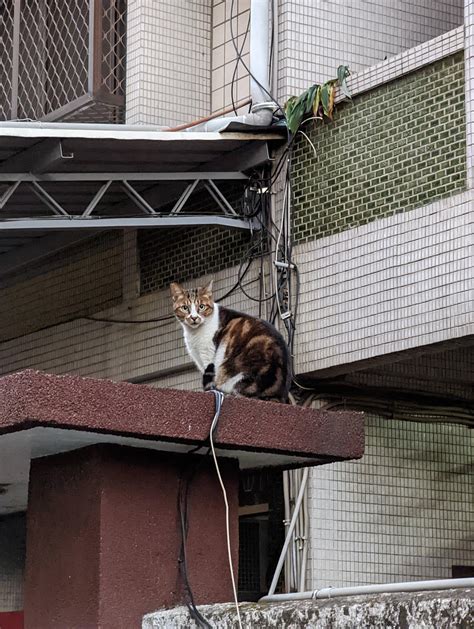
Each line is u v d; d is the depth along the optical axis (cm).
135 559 398
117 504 399
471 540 776
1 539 575
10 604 565
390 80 703
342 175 729
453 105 663
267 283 770
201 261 834
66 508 414
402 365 771
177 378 841
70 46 898
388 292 679
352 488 736
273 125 761
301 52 783
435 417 775
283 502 734
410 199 680
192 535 414
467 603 282
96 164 746
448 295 639
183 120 862
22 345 1005
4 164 736
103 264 928
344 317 706
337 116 738
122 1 878
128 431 378
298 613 333
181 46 871
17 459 444
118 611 391
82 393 371
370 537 736
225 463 427
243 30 861
